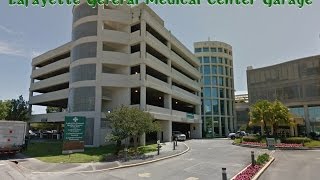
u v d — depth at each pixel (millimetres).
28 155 23250
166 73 40500
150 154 22531
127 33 36906
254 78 59719
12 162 19625
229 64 77250
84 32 36156
